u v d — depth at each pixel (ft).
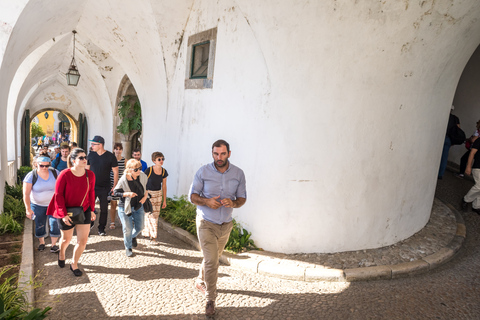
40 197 18.38
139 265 17.40
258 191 18.95
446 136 27.71
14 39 19.70
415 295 14.79
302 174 18.04
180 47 28.12
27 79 43.73
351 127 17.74
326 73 17.29
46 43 39.78
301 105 17.66
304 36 16.90
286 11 16.56
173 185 28.76
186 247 20.45
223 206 13.30
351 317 13.16
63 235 15.93
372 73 17.34
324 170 17.97
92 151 21.72
